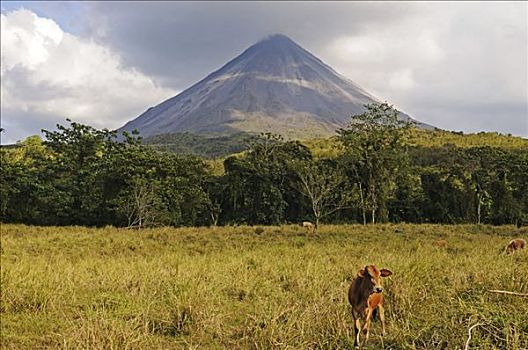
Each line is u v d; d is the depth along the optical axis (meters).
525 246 18.67
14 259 17.73
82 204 41.00
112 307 9.69
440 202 44.97
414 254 16.70
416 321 8.04
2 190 40.25
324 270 12.91
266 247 22.72
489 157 44.41
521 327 7.03
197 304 8.90
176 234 28.61
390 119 42.22
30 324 8.84
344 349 7.33
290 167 43.38
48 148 47.75
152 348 7.56
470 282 10.11
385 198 41.81
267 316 8.15
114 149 45.66
